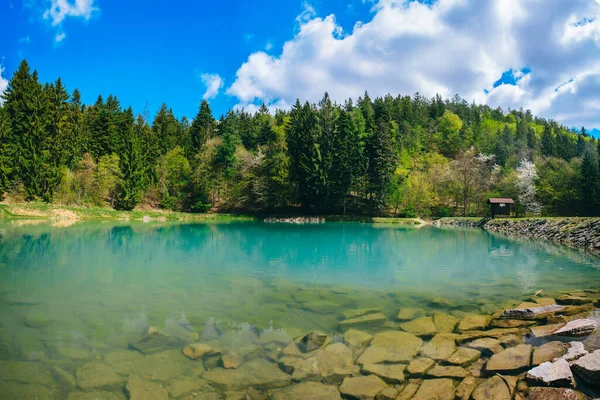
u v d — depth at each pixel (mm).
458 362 5168
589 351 5234
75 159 44125
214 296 8969
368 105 92125
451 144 88750
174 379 4773
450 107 128625
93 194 42812
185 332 6465
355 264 14266
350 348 5793
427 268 13406
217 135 66812
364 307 8156
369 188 49250
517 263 14477
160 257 15172
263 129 64562
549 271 12648
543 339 5871
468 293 9523
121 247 17984
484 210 51969
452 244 22000
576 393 4148
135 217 40688
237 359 5363
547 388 4219
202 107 66688
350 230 33438
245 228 33438
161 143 62031
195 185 51875
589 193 48250
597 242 19031
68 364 5156
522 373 4730
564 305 7812
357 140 49219
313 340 5875
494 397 4211
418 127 88625
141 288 9680
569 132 135000
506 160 69812
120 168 45594
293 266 13641
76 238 20938
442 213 52250
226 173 52469
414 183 52906
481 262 14773
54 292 9070
